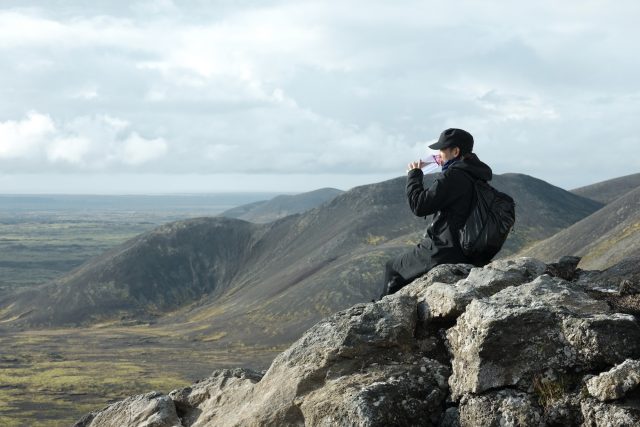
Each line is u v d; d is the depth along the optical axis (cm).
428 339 589
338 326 594
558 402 509
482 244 618
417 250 653
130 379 11162
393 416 536
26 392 10200
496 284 597
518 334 530
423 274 648
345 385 555
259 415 568
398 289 668
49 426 8300
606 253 11175
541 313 532
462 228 627
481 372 531
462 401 537
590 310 541
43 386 10581
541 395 515
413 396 548
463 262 638
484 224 618
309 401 554
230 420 589
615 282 623
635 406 488
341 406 538
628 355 509
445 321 593
